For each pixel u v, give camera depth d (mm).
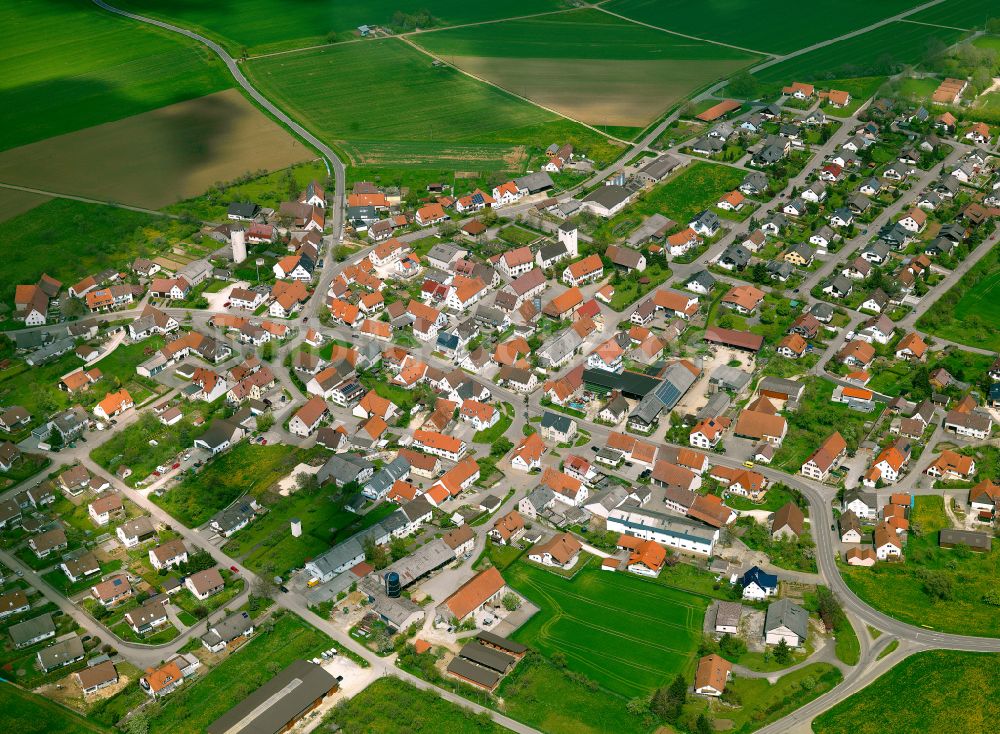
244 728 195000
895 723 197250
